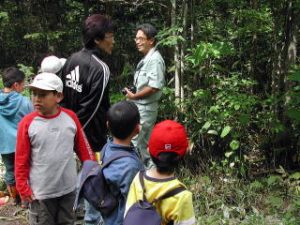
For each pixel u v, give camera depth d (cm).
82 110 311
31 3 763
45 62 334
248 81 458
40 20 756
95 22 310
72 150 283
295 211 372
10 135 395
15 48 830
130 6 651
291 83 457
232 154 457
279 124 446
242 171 444
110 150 225
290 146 469
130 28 677
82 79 308
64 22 747
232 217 378
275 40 481
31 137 269
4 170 474
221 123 455
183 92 481
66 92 316
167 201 195
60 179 277
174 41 431
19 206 413
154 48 418
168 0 527
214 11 507
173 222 196
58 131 273
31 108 399
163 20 588
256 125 491
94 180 218
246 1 484
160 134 197
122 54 673
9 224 381
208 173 451
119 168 215
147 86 413
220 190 422
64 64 321
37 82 264
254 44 493
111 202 217
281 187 425
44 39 754
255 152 484
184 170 457
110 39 315
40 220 279
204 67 469
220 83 461
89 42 314
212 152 476
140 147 425
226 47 428
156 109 425
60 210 289
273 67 491
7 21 764
